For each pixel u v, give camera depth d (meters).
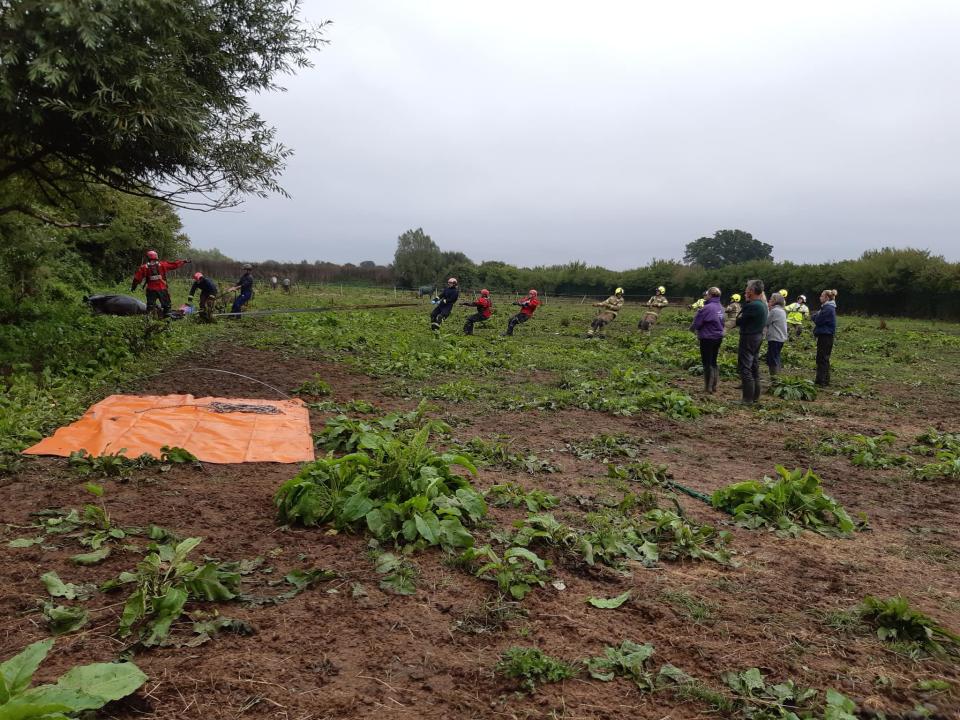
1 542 4.02
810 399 11.95
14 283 15.94
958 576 4.44
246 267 20.45
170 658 2.91
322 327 18.45
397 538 4.35
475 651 3.15
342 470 4.88
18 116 8.59
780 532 5.08
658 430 8.81
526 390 11.18
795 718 2.71
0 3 7.61
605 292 53.72
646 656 3.13
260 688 2.74
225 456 6.12
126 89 8.66
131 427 6.66
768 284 45.84
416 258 60.91
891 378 15.07
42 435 6.39
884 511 5.88
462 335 19.00
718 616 3.65
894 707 2.88
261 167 11.06
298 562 4.00
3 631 3.05
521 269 60.22
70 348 11.10
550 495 5.49
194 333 15.26
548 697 2.81
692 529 5.02
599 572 4.15
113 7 7.89
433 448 6.97
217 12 10.38
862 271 40.88
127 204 20.02
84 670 2.51
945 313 37.88
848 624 3.61
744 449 8.03
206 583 3.44
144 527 4.35
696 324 12.01
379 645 3.13
